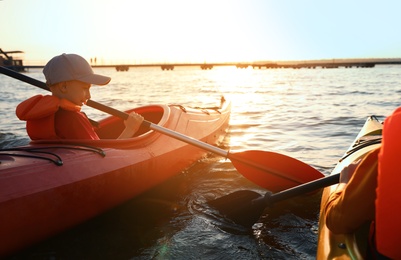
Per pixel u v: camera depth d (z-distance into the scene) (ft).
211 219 9.39
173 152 11.74
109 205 9.00
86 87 8.73
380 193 3.30
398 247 3.39
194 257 7.59
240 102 38.65
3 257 6.73
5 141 17.62
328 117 25.70
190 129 13.91
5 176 6.79
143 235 8.53
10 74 9.53
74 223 8.04
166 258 7.56
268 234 8.59
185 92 57.77
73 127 8.73
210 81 107.65
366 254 5.18
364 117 25.23
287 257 7.54
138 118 10.51
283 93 51.88
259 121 24.54
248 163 10.59
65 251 7.77
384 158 3.23
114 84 88.58
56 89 8.49
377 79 91.81
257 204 8.68
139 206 10.12
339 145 16.88
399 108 3.33
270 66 451.12
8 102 37.73
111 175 8.77
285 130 21.11
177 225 9.05
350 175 5.22
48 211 7.24
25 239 6.95
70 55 8.45
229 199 9.67
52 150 8.22
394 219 3.28
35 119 8.54
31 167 7.31
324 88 60.80
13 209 6.58
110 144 9.60
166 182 11.94
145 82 101.55
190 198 10.70
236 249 7.89
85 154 8.53
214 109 18.54
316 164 13.64
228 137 19.19
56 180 7.43
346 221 4.34
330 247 5.37
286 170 10.66
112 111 10.44
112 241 8.23
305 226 8.96
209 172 13.01
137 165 9.77
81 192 7.94
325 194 8.06
